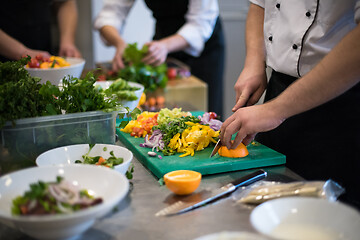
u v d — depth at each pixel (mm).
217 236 709
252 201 955
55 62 1766
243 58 4293
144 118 1500
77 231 777
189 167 1153
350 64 1021
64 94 1167
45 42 2766
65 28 2781
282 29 1381
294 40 1341
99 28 2797
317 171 1400
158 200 991
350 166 1376
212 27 2725
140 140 1397
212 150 1305
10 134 1072
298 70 1361
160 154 1260
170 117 1477
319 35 1295
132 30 4195
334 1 1245
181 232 854
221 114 3020
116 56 2533
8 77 1188
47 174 921
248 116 1158
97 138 1188
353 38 1011
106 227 873
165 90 2422
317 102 1099
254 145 1362
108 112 1167
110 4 2793
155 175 1162
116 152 1145
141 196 1014
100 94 1195
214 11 2654
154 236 839
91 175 913
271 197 946
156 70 2424
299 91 1102
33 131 1095
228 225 877
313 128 1382
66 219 728
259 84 1466
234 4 4105
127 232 854
